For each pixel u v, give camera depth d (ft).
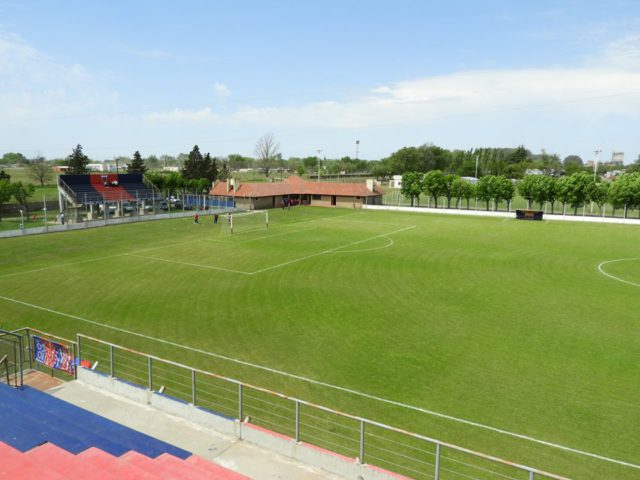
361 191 329.52
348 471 39.45
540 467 46.83
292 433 52.37
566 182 263.29
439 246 175.83
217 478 35.50
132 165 389.60
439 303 103.81
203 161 408.87
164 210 284.82
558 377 67.41
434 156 637.30
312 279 125.29
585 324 90.07
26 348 69.56
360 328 87.71
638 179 244.42
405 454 48.67
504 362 72.59
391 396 61.67
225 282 121.80
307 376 67.62
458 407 58.85
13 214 250.57
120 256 155.02
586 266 141.28
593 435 52.75
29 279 122.42
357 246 175.94
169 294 110.22
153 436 45.96
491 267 139.74
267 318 93.35
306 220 258.16
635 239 192.54
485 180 290.15
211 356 74.49
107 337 82.17
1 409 49.06
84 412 49.03
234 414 56.13
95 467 35.58
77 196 237.25
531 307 100.83
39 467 34.50
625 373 68.80
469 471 45.98
